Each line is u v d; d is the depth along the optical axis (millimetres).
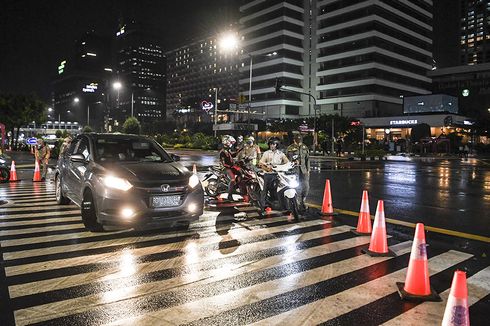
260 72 107062
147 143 8375
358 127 66375
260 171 8812
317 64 100938
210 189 11242
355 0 90188
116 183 6461
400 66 94125
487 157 53125
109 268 5141
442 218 9016
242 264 5391
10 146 58938
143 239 6609
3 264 5270
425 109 73125
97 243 6328
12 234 6875
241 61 111938
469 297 4363
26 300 4113
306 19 103312
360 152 40938
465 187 15562
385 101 88812
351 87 91250
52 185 14047
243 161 10648
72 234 6891
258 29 106438
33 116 54156
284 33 100125
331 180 17594
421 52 98125
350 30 91875
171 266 5254
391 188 14836
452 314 2898
